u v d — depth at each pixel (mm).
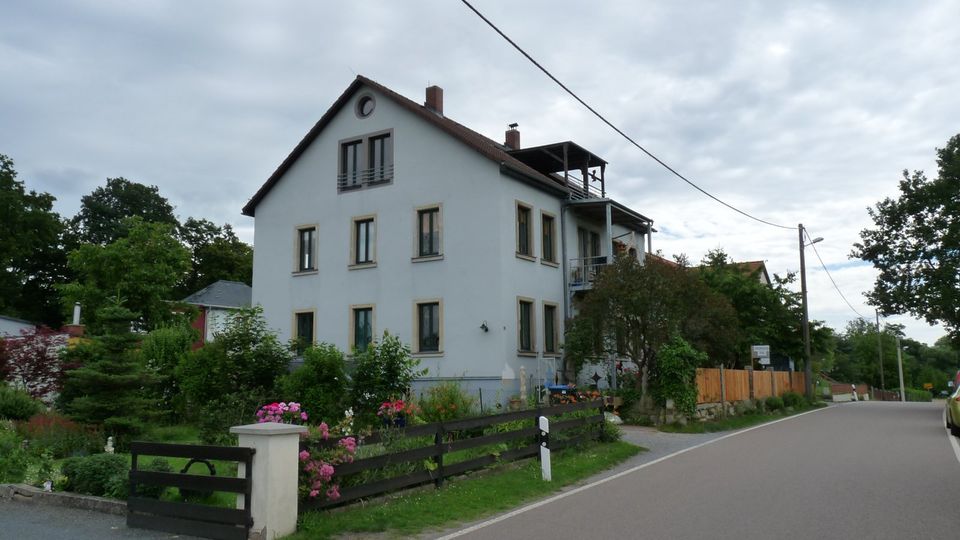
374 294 25828
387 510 8531
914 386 90938
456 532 7824
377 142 26812
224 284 42562
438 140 25234
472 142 24172
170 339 19594
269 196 28828
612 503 9320
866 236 38625
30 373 18703
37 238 43781
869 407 34812
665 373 20719
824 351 39344
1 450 11219
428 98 30297
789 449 15148
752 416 25094
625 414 21453
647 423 20891
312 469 8031
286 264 28000
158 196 56219
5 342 19484
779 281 37531
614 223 31625
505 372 23234
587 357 22984
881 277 38250
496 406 21500
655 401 21062
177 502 7984
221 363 16469
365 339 26016
